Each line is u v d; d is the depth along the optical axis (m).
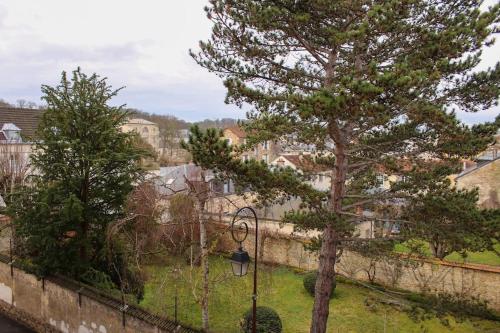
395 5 8.05
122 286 12.61
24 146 29.64
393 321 15.14
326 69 10.36
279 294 17.88
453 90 9.06
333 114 7.77
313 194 9.81
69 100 13.99
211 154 8.48
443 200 9.05
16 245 16.12
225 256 21.62
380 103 7.84
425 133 9.83
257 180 9.17
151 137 86.56
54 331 14.11
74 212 12.99
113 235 13.80
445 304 9.24
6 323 15.44
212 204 21.67
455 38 8.20
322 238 10.97
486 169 30.12
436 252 16.42
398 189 10.45
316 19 9.66
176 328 10.64
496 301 15.80
